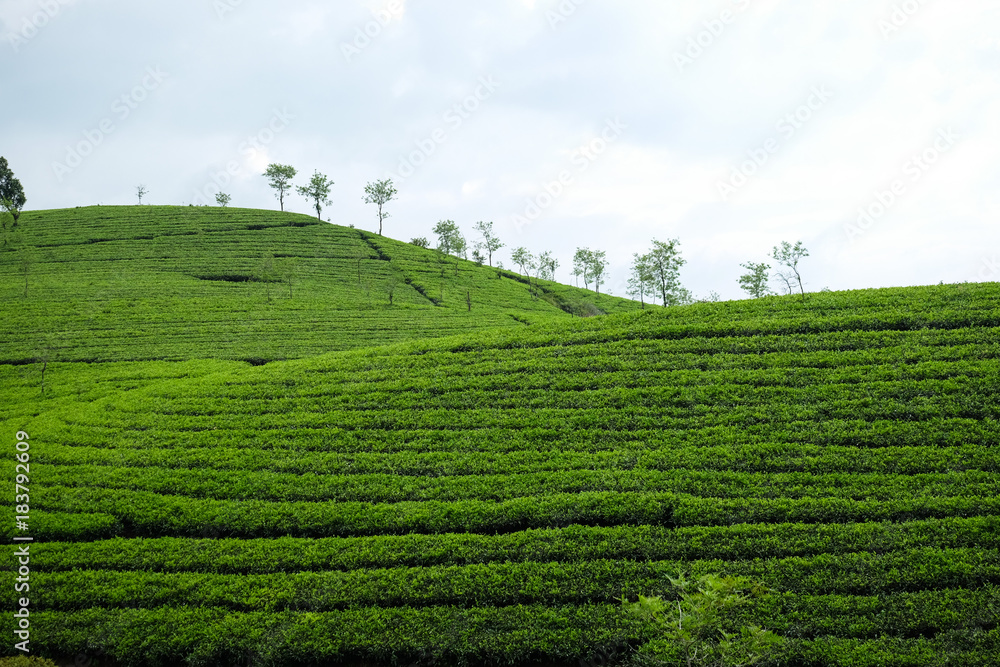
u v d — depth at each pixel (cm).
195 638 1731
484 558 1980
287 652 1688
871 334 3122
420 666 1670
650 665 1587
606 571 1880
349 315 6419
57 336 5212
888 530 1923
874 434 2400
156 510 2269
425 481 2395
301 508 2264
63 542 2120
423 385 3209
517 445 2606
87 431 2980
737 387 2844
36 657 1706
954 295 3384
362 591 1853
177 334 5431
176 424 2997
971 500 1998
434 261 10569
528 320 7075
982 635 1565
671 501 2153
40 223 9906
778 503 2105
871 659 1541
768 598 1741
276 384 3441
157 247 9094
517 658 1656
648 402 2827
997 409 2420
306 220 11731
